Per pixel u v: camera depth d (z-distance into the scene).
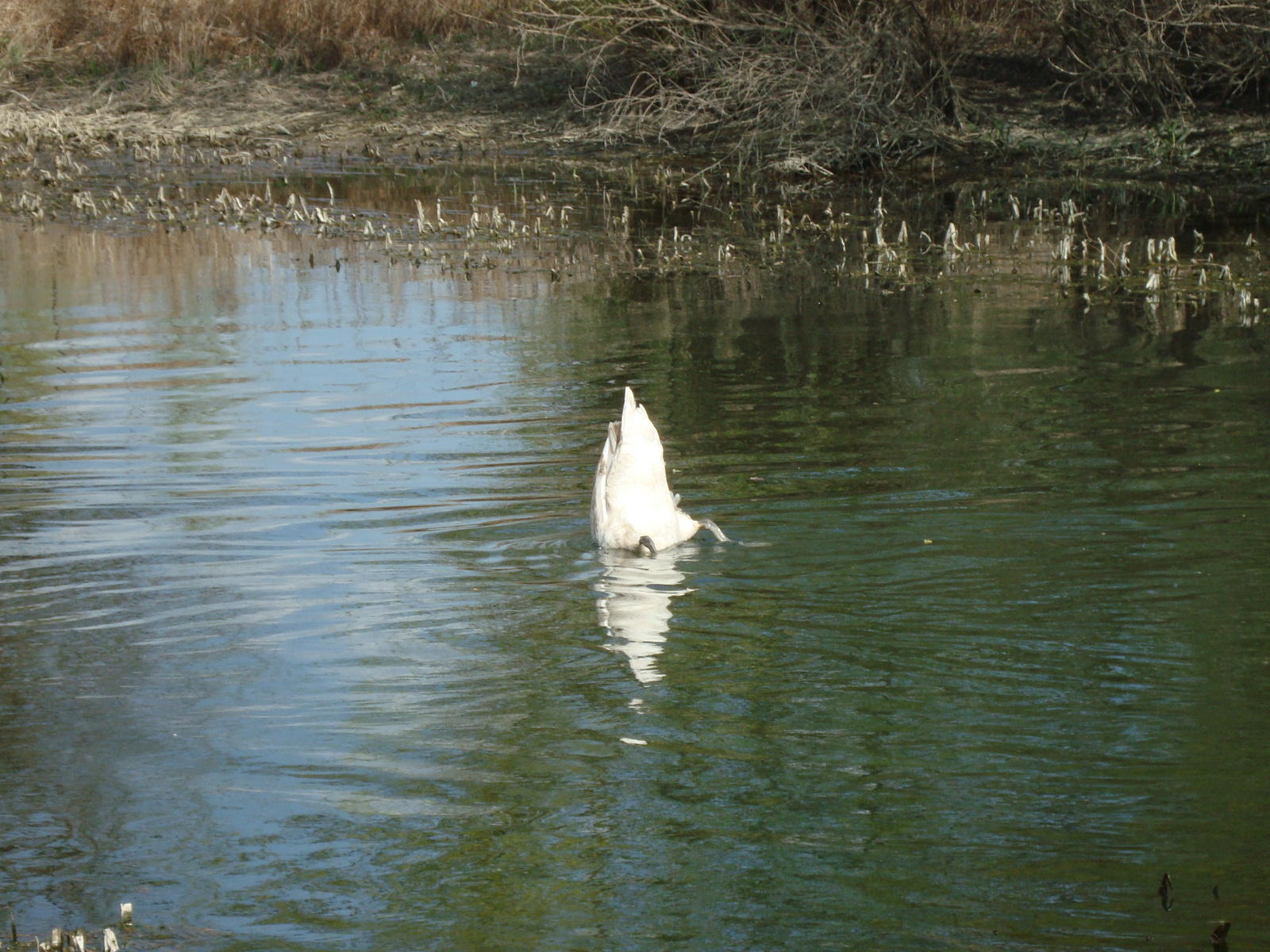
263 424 13.91
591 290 20.86
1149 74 31.36
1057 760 7.05
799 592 9.37
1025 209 27.00
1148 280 20.28
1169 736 7.25
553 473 12.23
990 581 9.42
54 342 17.69
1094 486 11.28
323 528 10.92
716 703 7.82
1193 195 27.62
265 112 37.84
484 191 30.16
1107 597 9.09
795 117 31.45
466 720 7.69
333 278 21.91
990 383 14.85
